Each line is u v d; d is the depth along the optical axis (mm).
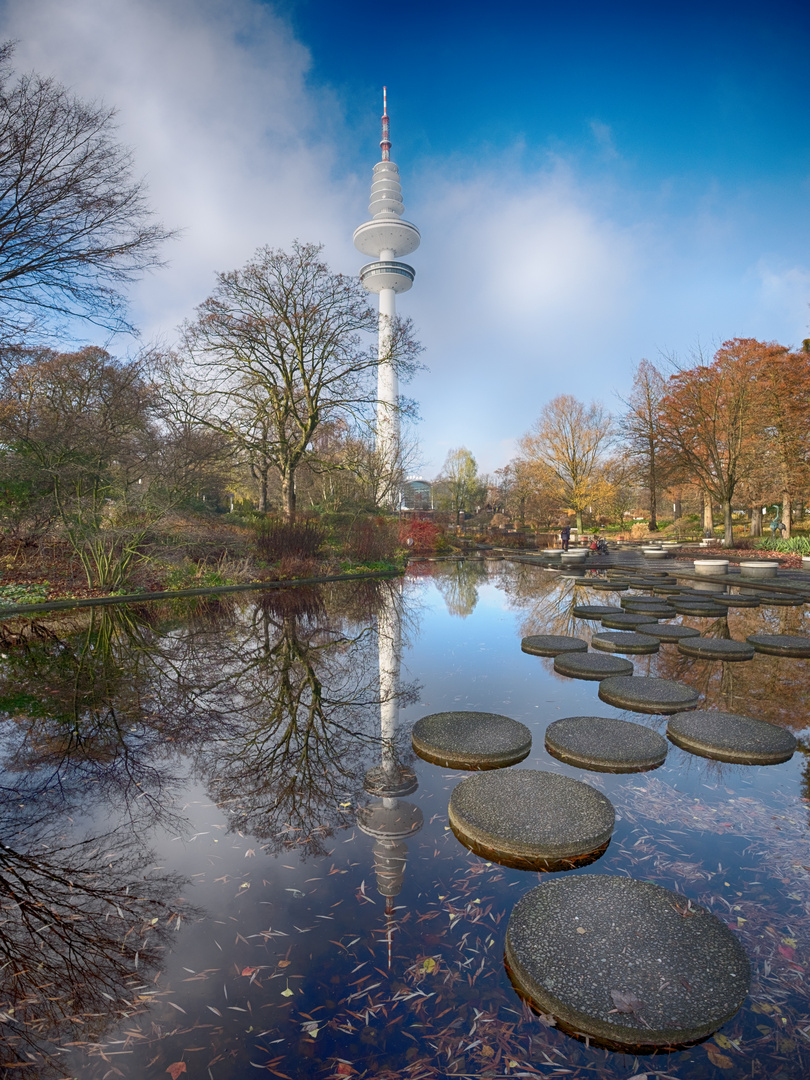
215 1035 1739
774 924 2205
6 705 5254
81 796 3441
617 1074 1593
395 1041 1709
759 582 13773
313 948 2119
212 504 21250
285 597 13422
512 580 16656
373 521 23078
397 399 22641
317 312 19750
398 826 3037
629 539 39062
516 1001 1878
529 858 2701
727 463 25625
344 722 4746
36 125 8586
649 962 1975
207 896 2451
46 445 12211
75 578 13898
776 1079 1567
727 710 4781
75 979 1988
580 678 6031
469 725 4422
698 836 2875
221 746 4227
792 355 24734
